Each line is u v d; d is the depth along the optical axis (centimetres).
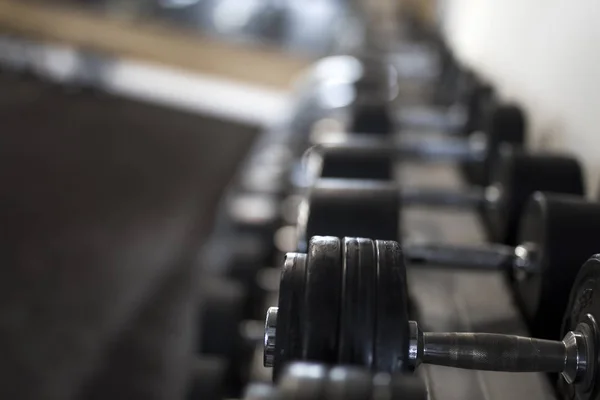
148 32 466
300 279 87
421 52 337
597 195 126
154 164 318
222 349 156
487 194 143
